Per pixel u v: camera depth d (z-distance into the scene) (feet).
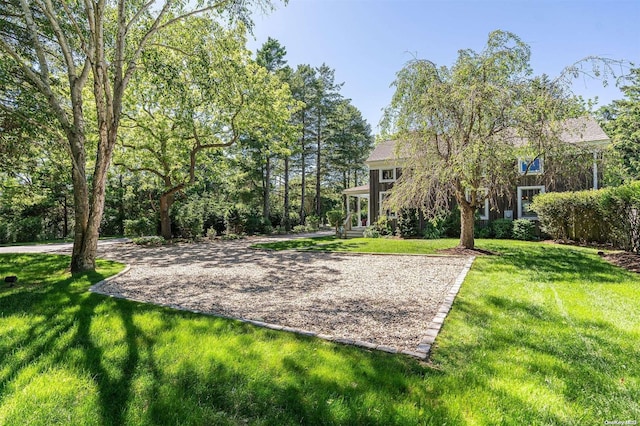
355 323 11.91
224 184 80.28
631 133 55.47
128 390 7.18
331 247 37.93
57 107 22.31
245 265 26.50
